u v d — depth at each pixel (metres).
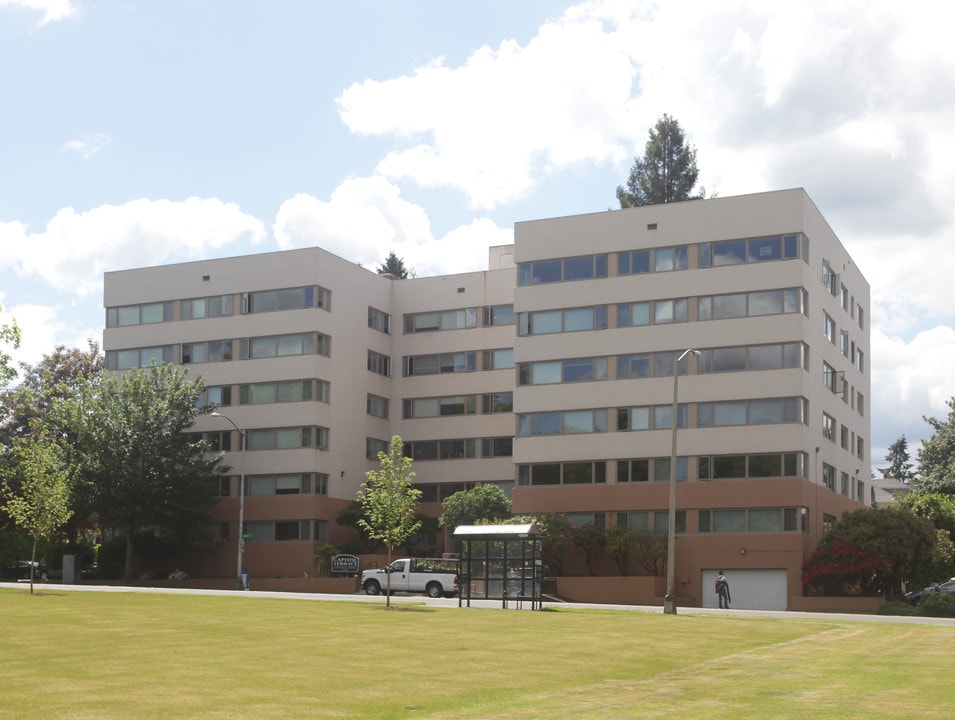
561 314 67.75
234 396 76.19
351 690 17.31
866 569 55.53
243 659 20.94
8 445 53.12
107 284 81.38
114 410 71.62
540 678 19.69
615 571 63.31
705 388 63.56
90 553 78.12
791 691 18.58
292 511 73.62
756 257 63.25
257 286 76.50
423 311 81.81
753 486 61.72
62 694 15.91
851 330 75.94
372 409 79.94
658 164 97.62
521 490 67.50
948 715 15.75
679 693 18.12
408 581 58.09
